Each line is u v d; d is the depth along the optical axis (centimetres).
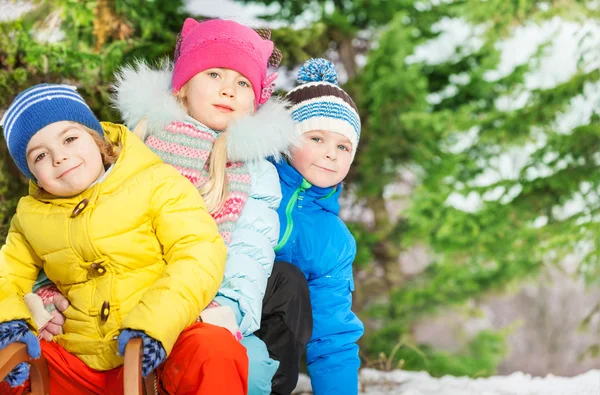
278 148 263
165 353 187
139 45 574
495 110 859
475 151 839
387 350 773
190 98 259
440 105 861
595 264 776
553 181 775
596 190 768
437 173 824
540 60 846
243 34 266
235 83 260
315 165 281
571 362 1378
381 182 812
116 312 207
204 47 259
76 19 563
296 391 391
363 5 844
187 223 212
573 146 775
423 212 812
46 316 212
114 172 214
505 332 845
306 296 258
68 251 209
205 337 194
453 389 393
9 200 457
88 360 208
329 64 305
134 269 212
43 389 208
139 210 212
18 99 212
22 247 222
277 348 248
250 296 233
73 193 209
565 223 778
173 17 637
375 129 811
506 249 794
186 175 249
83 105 217
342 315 277
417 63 817
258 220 251
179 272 201
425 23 855
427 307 811
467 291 812
